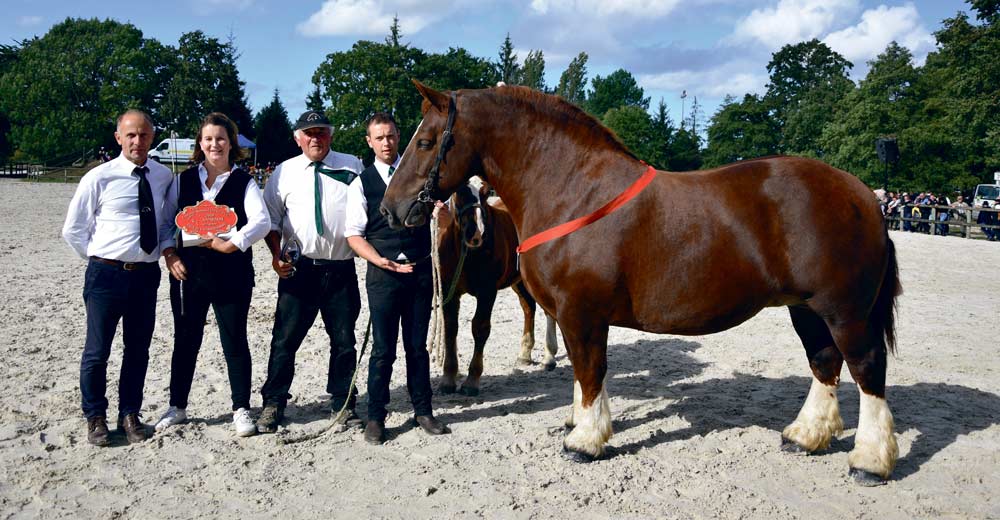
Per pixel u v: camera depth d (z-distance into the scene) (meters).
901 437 4.45
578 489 3.73
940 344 7.08
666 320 3.83
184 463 4.02
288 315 4.48
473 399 5.35
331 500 3.60
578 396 4.24
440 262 5.21
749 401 5.28
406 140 47.38
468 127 4.00
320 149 4.36
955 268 13.27
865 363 3.76
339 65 45.53
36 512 3.41
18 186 33.12
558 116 4.01
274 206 4.48
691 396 5.41
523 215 4.11
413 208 4.02
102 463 3.99
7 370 5.65
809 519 3.42
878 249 3.71
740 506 3.54
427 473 3.93
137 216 4.15
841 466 4.03
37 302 8.28
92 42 54.84
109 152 48.47
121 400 4.36
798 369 6.18
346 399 4.61
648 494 3.68
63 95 53.41
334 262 4.48
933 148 38.12
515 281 5.96
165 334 6.99
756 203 3.71
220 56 55.78
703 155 60.03
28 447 4.19
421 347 4.52
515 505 3.54
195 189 4.26
